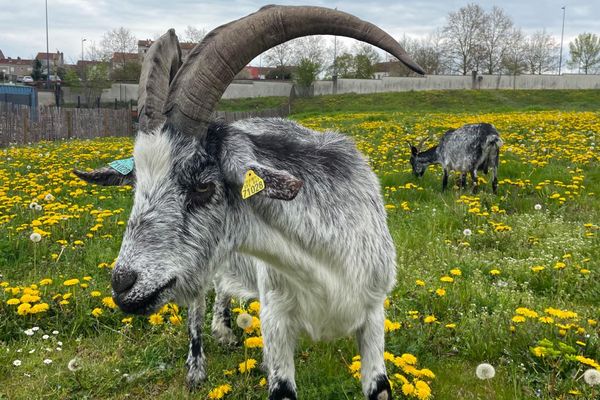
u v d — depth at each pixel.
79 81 59.91
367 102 57.53
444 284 5.80
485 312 5.03
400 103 55.91
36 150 16.94
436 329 4.84
